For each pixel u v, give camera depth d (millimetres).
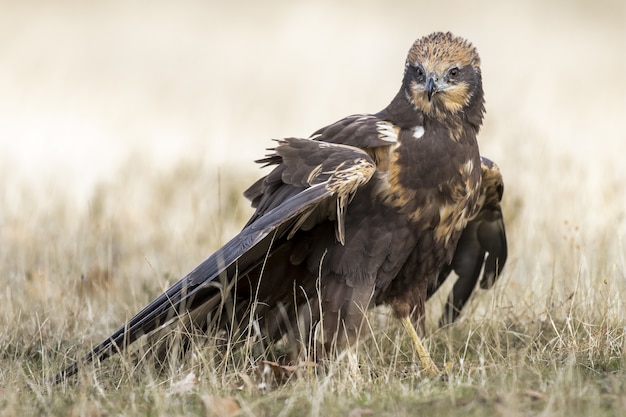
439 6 36875
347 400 9078
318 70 28922
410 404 8820
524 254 13758
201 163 17328
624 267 12883
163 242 15055
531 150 16391
